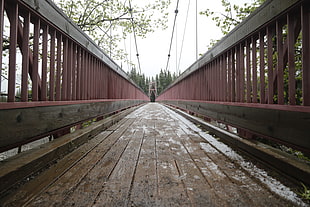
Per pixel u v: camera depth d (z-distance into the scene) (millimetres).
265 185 903
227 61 1980
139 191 843
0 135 867
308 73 938
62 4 3795
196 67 3291
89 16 4219
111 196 796
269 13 1156
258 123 1287
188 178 987
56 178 962
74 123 1729
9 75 1004
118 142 1819
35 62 1224
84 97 2111
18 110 994
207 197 795
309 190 806
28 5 1075
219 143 1795
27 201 747
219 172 1070
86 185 896
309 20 931
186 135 2180
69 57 1728
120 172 1064
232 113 1734
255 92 1436
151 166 1167
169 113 5328
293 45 1036
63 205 727
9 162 940
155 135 2178
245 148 1386
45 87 1326
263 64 1323
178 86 6113
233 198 786
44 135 1256
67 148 1422
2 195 776
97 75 2639
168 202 754
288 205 733
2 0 907
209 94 2613
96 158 1315
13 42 1020
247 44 1553
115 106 3648
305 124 881
